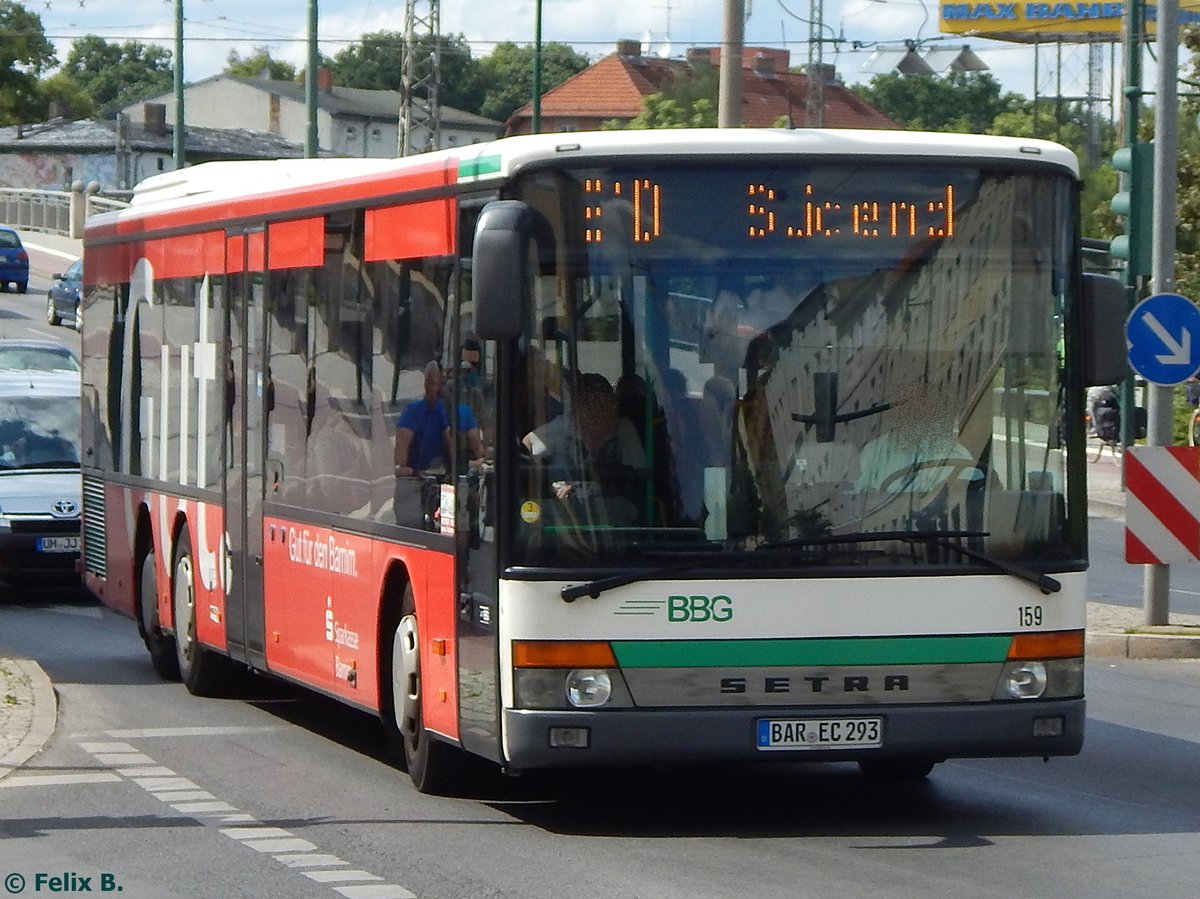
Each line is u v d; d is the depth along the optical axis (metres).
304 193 30.58
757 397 23.30
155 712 34.34
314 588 30.06
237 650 33.66
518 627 23.00
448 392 24.84
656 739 22.86
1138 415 44.44
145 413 39.31
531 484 23.08
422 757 26.27
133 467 40.22
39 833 23.86
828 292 23.50
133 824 24.44
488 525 23.59
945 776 28.19
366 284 27.89
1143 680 38.72
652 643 22.95
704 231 23.36
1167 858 22.31
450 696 24.94
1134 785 27.39
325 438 29.53
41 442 54.03
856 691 23.25
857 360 23.50
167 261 37.81
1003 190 23.94
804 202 23.50
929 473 23.58
